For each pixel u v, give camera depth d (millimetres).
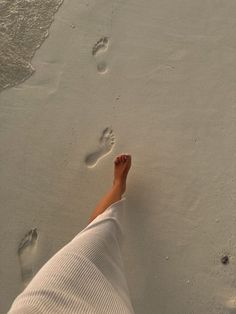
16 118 1970
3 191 1915
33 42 2023
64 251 1450
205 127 1792
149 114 1845
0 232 1875
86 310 1290
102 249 1507
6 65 2025
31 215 1871
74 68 1953
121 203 1699
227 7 1867
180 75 1851
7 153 1946
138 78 1882
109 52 1930
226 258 1676
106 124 1875
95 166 1858
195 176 1761
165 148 1806
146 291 1712
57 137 1913
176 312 1676
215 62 1833
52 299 1279
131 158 1821
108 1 1974
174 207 1753
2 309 1807
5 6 2068
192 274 1691
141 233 1758
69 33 1990
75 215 1839
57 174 1885
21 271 1825
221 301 1647
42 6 2041
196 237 1715
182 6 1901
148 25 1917
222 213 1713
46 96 1959
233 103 1788
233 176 1731
